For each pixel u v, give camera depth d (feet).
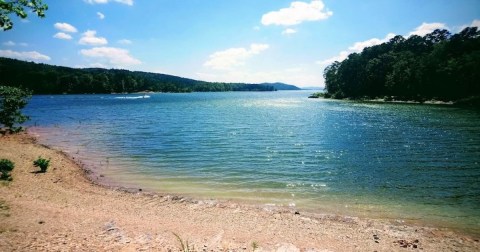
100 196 48.78
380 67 385.70
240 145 94.99
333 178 60.64
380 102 333.01
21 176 54.80
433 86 311.47
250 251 29.58
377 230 37.65
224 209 44.24
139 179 59.82
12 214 33.04
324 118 173.58
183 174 63.26
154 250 28.02
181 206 45.24
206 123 153.48
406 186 55.57
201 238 32.63
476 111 206.49
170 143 98.73
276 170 66.28
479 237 35.94
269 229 36.96
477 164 70.79
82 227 32.58
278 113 209.46
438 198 49.39
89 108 264.72
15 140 99.55
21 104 96.99
